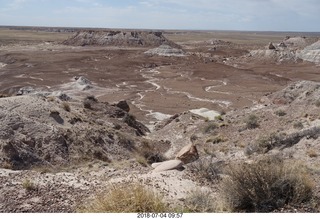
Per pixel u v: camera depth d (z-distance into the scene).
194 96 69.19
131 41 185.62
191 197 8.38
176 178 11.23
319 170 11.51
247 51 164.25
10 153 19.98
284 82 87.75
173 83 83.19
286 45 184.12
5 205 8.27
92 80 84.06
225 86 80.56
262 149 20.45
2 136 21.39
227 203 7.86
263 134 24.94
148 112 56.59
